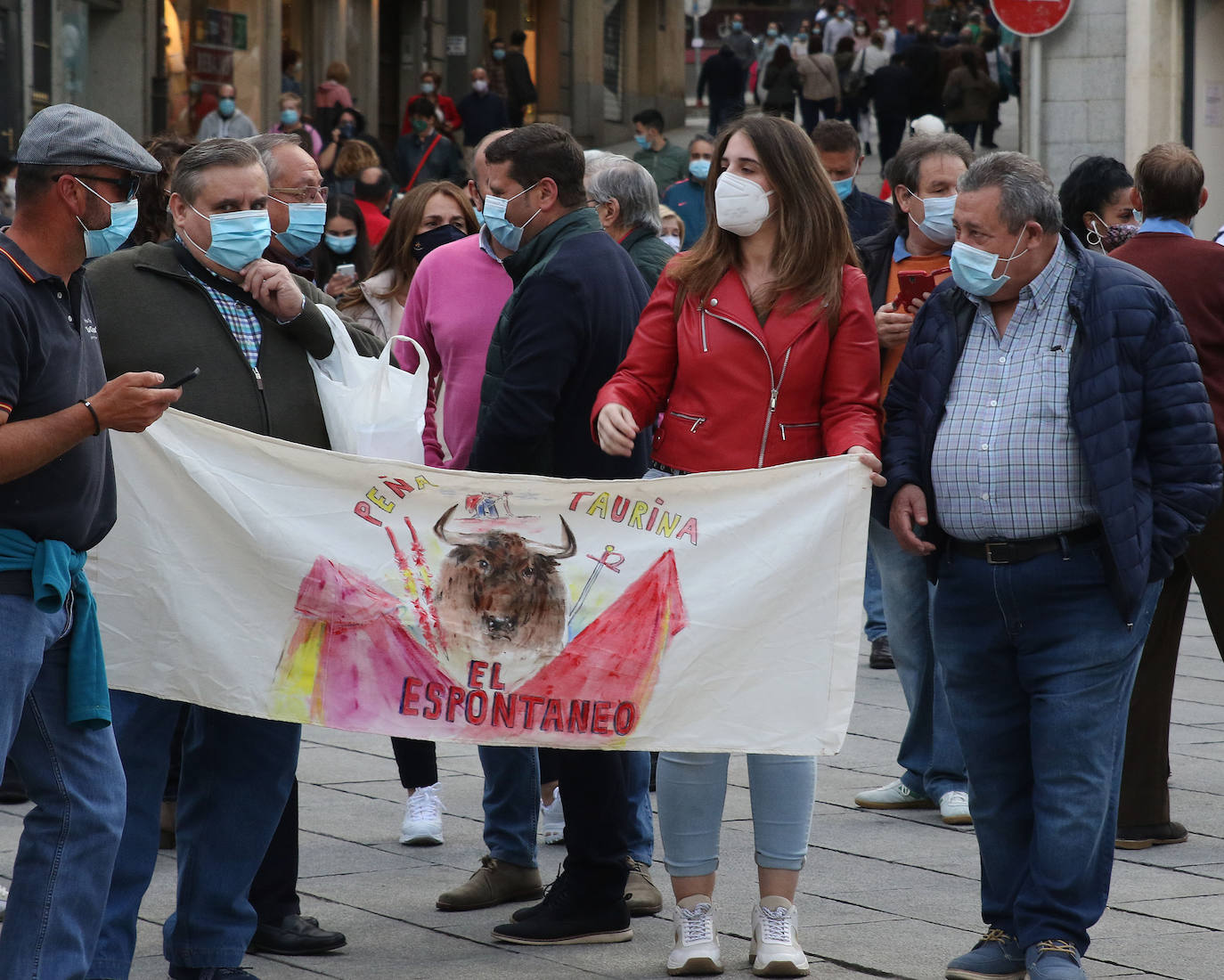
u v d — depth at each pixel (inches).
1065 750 472.1
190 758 491.5
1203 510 474.6
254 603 480.1
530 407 524.4
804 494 491.8
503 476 492.4
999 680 492.7
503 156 544.7
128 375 395.9
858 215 840.9
